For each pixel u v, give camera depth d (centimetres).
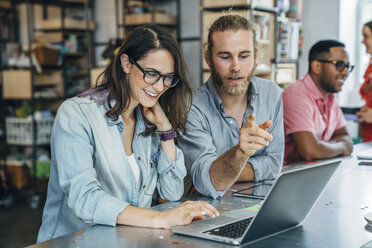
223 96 209
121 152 159
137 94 154
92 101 155
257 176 205
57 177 161
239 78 198
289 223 133
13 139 525
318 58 287
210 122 208
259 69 425
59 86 590
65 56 612
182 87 169
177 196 177
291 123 274
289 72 508
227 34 193
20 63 532
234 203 170
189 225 135
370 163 243
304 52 584
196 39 595
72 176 145
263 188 192
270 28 453
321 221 142
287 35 482
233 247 118
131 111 164
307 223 140
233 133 212
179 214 137
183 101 172
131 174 163
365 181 200
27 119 513
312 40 577
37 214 464
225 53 195
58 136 148
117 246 121
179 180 177
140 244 122
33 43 546
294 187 124
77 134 147
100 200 141
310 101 279
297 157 279
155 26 154
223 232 127
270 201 117
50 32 609
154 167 177
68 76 595
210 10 439
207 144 197
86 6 547
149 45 149
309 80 285
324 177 139
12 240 386
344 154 277
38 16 618
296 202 130
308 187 132
